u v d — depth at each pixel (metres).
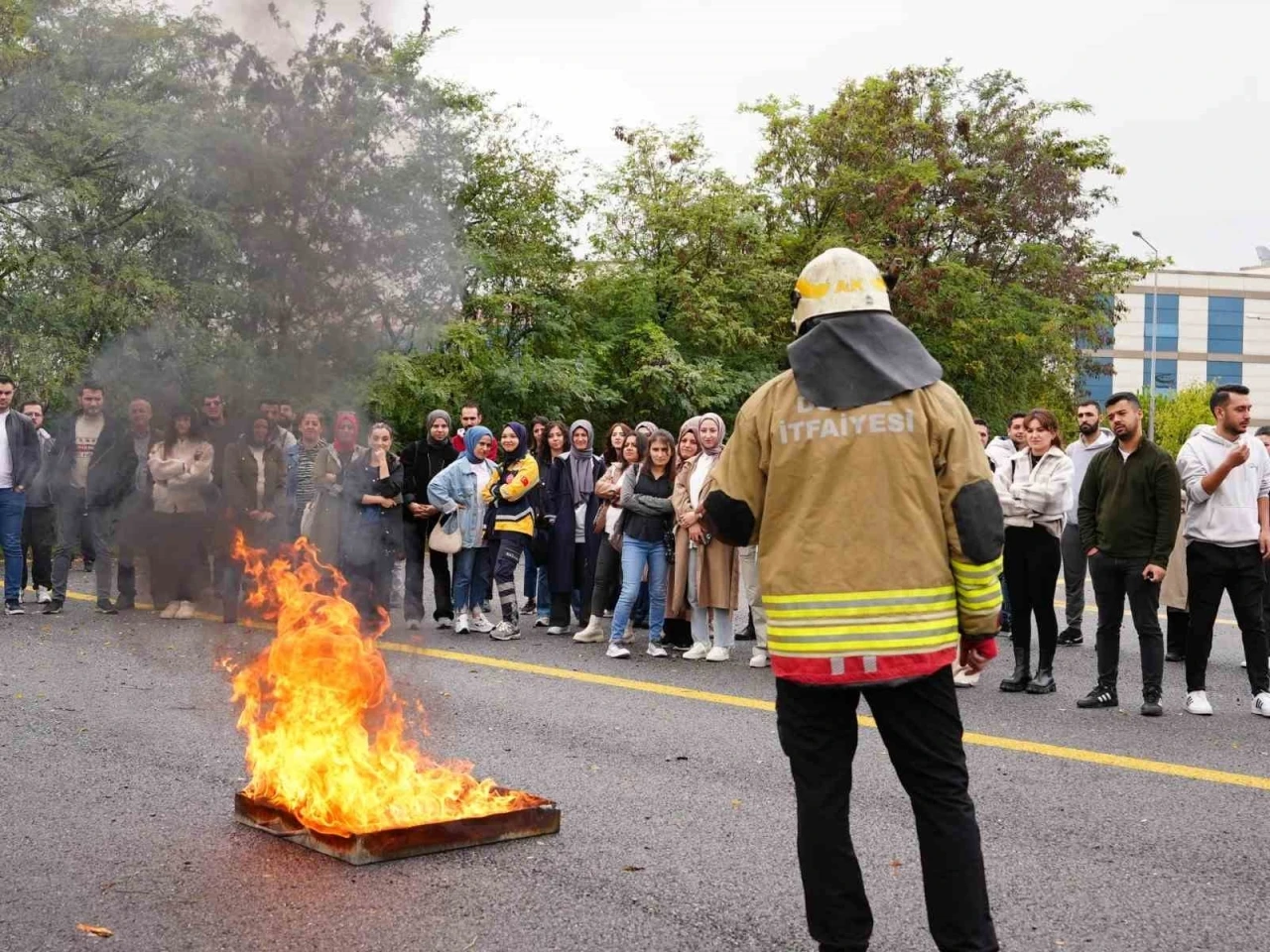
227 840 4.54
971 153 31.77
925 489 3.17
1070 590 10.48
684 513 8.99
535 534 10.49
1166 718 7.32
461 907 3.90
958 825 3.20
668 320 27.08
